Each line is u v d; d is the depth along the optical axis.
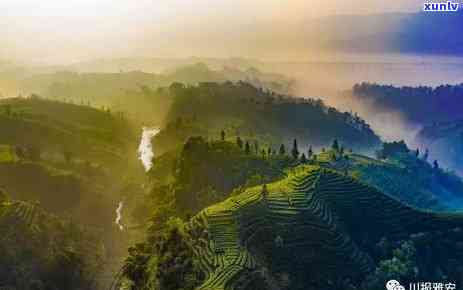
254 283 155.25
